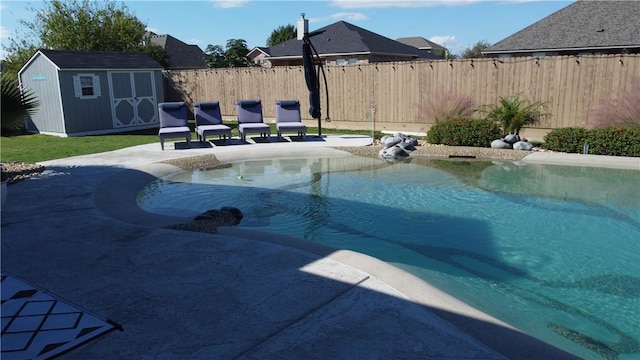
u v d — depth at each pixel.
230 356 2.83
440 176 9.10
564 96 12.23
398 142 11.58
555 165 9.98
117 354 2.87
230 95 18.91
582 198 7.52
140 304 3.50
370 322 3.20
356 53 26.78
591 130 10.58
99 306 3.48
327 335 3.04
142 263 4.30
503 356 2.81
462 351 2.86
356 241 5.77
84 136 14.87
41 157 10.62
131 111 16.92
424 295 3.60
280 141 12.99
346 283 3.80
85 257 4.48
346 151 11.43
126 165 9.43
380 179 8.91
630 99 10.68
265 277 3.94
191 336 3.06
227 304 3.48
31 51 26.03
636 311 4.09
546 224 6.34
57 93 14.73
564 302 4.25
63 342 2.99
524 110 12.02
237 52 33.53
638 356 3.43
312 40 29.47
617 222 6.39
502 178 8.88
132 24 27.50
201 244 4.78
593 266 5.04
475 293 4.38
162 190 8.14
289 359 2.79
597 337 3.67
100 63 15.91
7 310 3.42
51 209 6.25
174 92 20.41
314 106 13.36
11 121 8.59
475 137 11.63
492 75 13.15
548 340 3.57
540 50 20.55
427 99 13.95
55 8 25.69
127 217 5.89
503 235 5.95
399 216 6.71
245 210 6.95
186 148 11.82
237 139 13.38
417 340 2.97
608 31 19.62
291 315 3.30
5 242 4.93
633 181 8.56
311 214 6.79
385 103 15.18
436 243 5.70
